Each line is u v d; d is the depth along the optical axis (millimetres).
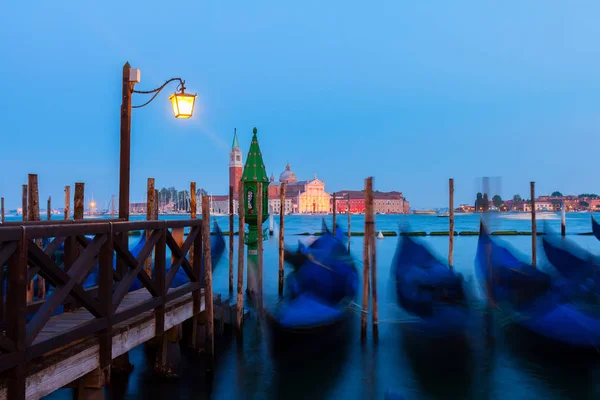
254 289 15195
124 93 7621
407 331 10508
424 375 8602
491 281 12453
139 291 8312
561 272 14164
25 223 6113
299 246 18609
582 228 59062
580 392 7969
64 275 4672
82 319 5984
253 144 15414
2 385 4031
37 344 4336
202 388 8062
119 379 8242
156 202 13609
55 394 7668
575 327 9344
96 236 5262
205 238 8422
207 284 8414
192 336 9531
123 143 7617
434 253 13945
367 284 10148
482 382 8289
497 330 10500
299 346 9578
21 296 4094
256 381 8375
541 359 9305
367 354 9531
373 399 7719
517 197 155000
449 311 10344
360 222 98062
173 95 8414
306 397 7805
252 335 10961
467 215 147250
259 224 12570
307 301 10703
